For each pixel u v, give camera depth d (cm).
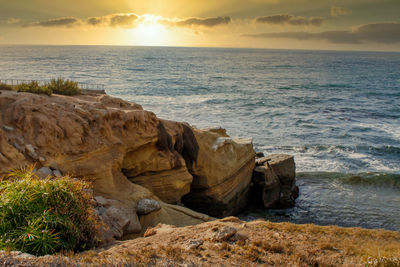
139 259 682
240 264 705
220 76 11519
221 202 2034
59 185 816
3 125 1348
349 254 803
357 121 4625
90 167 1429
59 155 1366
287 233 945
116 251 767
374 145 3434
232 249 791
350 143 3509
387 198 2277
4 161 1187
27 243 695
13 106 1430
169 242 851
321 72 14750
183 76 11088
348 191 2391
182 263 684
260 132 3922
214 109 5300
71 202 812
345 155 3152
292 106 5766
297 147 3369
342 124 4400
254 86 8794
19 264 548
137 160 1748
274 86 8912
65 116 1484
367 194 2338
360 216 2042
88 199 895
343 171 2742
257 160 2523
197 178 2042
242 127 4144
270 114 4988
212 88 8081
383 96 7319
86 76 9881
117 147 1605
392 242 907
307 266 710
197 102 5938
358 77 12375
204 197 2050
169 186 1831
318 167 2839
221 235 864
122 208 1328
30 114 1405
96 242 871
